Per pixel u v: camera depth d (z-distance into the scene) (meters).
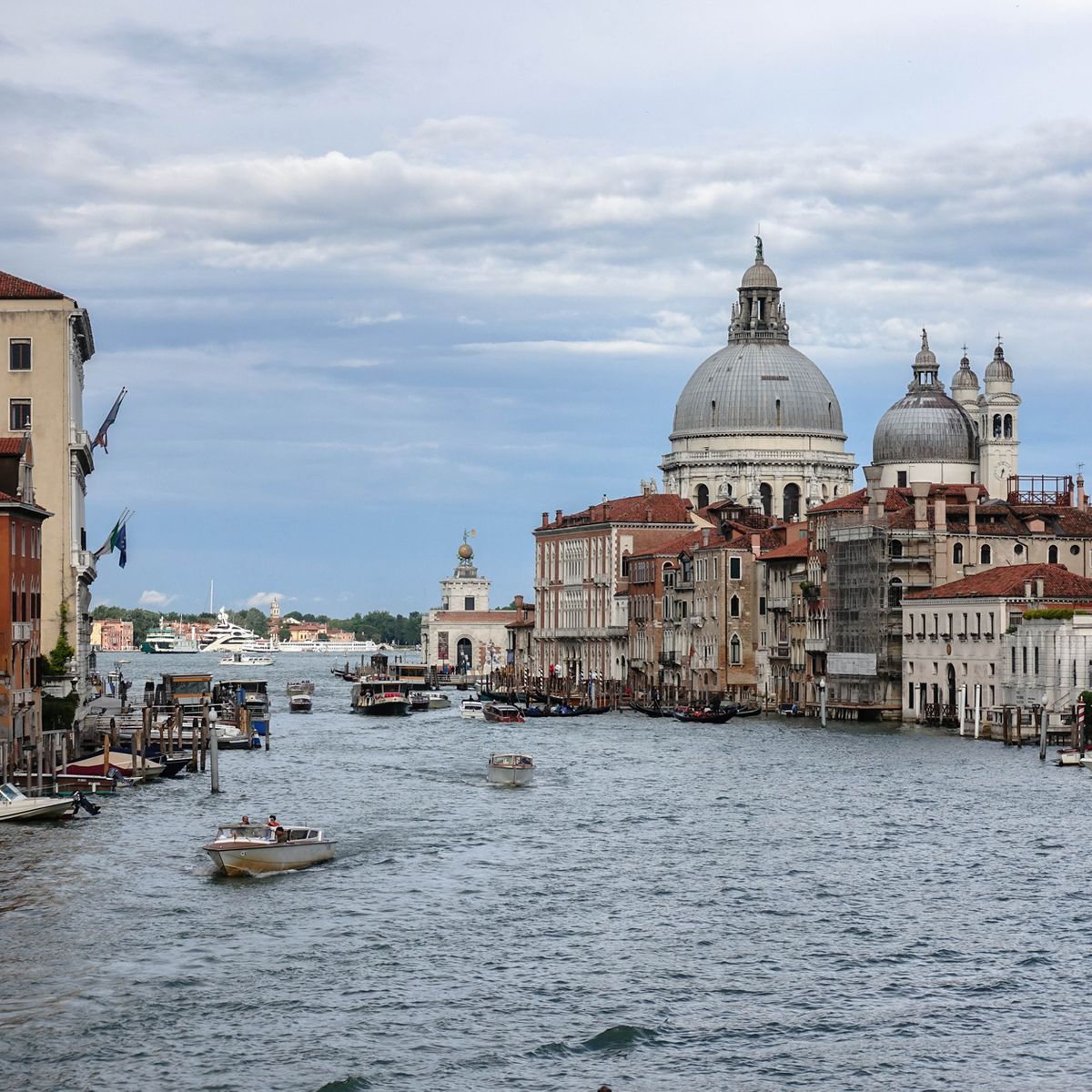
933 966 78.44
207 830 110.06
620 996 73.94
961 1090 64.69
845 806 123.62
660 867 99.56
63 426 153.25
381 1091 64.25
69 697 148.75
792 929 84.75
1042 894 92.25
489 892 92.50
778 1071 66.31
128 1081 64.88
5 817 112.56
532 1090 64.50
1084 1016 71.88
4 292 152.62
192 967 77.56
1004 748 166.00
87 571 162.12
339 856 102.06
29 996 73.56
